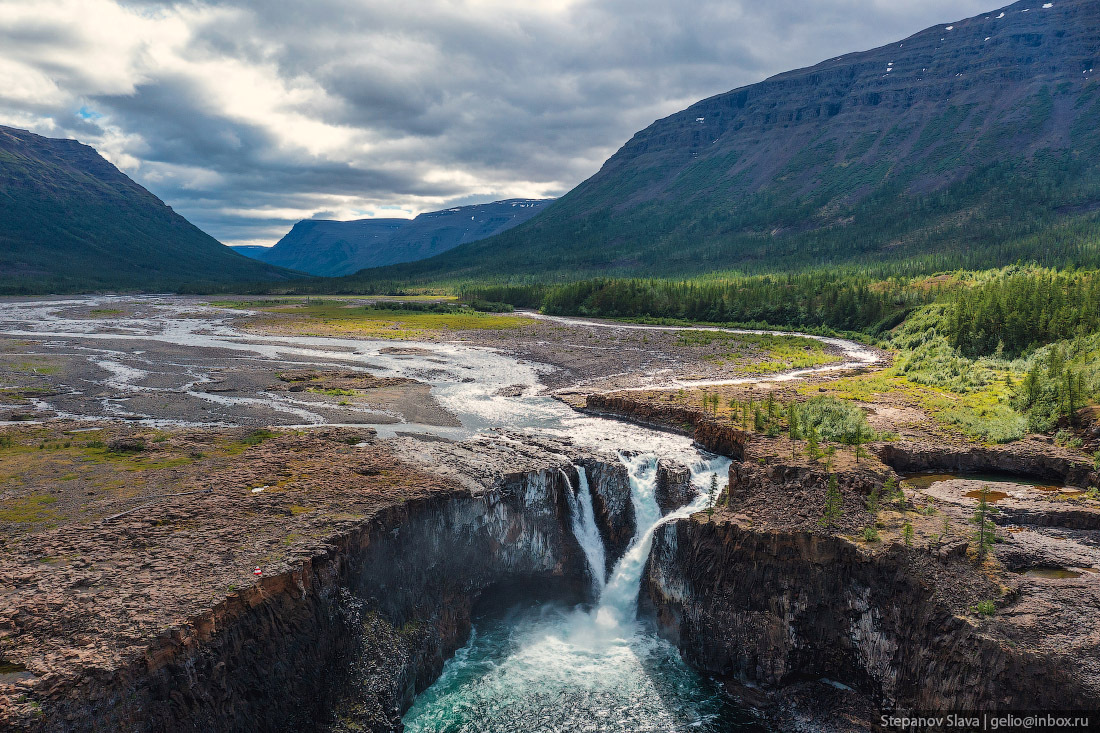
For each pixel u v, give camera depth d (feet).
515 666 152.25
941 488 185.57
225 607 113.60
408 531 155.02
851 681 139.03
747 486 177.99
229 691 110.01
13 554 131.34
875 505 159.33
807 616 144.25
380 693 128.36
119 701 96.68
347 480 173.99
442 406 301.63
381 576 145.48
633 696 142.72
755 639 147.33
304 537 136.67
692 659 156.04
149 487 172.65
